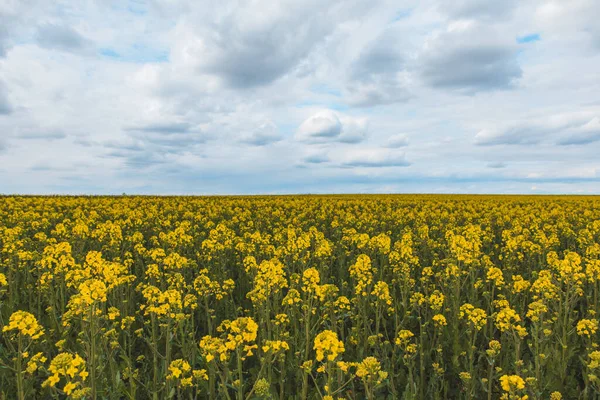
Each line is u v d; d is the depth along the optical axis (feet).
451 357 27.37
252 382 24.08
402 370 25.34
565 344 26.20
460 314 26.45
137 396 23.21
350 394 23.15
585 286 37.45
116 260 38.93
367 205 109.09
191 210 96.32
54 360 16.12
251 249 45.75
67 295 35.40
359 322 28.71
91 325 20.18
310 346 26.58
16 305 34.55
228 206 98.99
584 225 74.33
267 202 113.91
